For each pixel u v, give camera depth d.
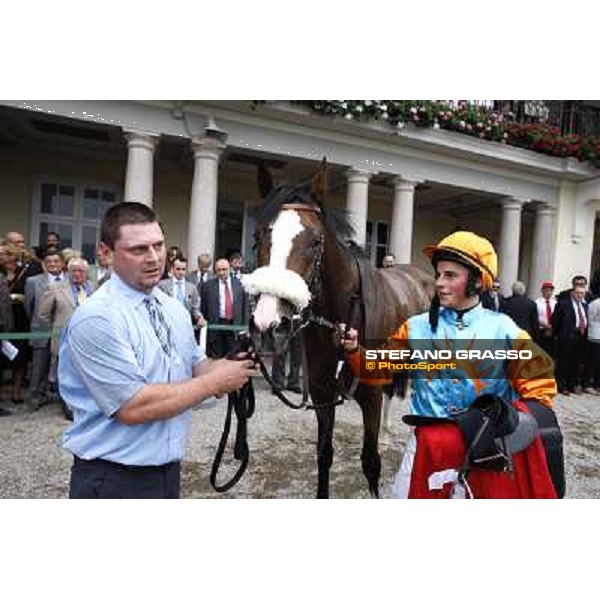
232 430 3.76
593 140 7.26
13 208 7.13
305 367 2.15
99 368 1.25
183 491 2.69
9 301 4.04
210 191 5.54
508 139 7.05
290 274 1.66
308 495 2.70
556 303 6.28
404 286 3.05
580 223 7.70
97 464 1.33
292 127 5.86
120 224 1.32
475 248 1.48
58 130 6.55
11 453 3.13
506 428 1.28
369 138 6.23
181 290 4.66
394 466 3.19
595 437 4.22
